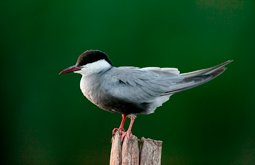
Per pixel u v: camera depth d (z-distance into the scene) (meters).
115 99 7.86
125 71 8.09
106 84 7.86
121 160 6.77
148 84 8.00
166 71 8.40
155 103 8.27
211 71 8.22
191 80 8.16
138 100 7.98
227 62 8.05
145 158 6.66
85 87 8.10
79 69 8.12
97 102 8.10
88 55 8.10
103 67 8.16
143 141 6.82
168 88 8.08
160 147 6.80
